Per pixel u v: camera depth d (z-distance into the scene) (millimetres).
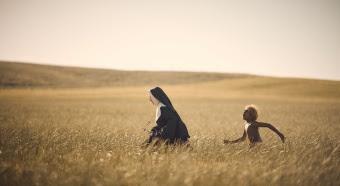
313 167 9078
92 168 8719
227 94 87188
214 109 50219
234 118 35750
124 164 9242
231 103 64000
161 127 12008
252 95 84812
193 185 7578
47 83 115875
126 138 13445
